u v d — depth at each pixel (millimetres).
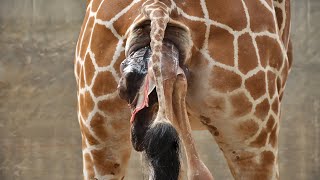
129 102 10953
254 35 11547
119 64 11484
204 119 11648
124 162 12133
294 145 25672
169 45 10914
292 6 31078
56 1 31781
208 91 11344
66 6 31703
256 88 11539
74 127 27422
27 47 31078
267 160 11914
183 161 10438
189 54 11039
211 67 11273
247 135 11695
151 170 10227
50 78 30125
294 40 30797
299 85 29172
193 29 11180
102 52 11617
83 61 11938
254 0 11680
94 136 11938
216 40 11297
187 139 10672
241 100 11477
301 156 24938
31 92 29531
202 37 11234
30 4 32469
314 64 30000
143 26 11016
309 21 30922
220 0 11359
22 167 24609
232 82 11375
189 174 10547
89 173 12180
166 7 10961
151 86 10648
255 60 11523
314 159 24812
